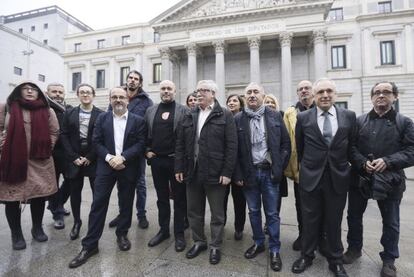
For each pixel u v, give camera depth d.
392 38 26.66
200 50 29.64
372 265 3.77
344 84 27.56
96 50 35.72
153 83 33.69
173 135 4.45
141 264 3.70
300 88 4.66
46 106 4.47
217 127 3.90
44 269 3.56
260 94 4.05
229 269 3.60
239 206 4.64
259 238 4.07
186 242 4.49
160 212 4.53
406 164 3.38
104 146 4.21
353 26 27.66
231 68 30.34
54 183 4.49
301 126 3.80
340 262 3.49
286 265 3.75
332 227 3.52
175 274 3.45
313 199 3.61
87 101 4.92
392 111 3.59
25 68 40.31
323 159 3.55
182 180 4.07
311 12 25.31
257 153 4.00
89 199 7.36
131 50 34.62
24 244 4.19
